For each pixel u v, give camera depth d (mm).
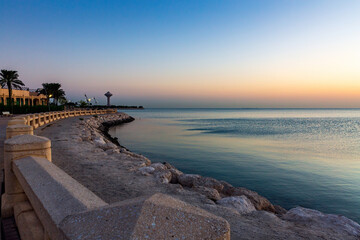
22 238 2205
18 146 2908
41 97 66188
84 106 97875
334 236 4031
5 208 2867
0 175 5082
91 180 6746
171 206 1108
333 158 19984
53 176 2049
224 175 13883
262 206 7168
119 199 5379
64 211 1371
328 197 10281
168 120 91875
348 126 67938
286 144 29109
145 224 965
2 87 51219
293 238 3830
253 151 22922
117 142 27094
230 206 5402
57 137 15516
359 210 8938
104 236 971
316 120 104875
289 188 11531
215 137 35188
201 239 979
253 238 3736
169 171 8203
